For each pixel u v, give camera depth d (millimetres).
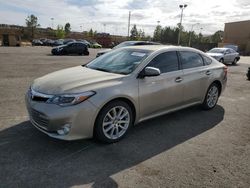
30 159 3615
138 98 4426
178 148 4184
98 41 63594
